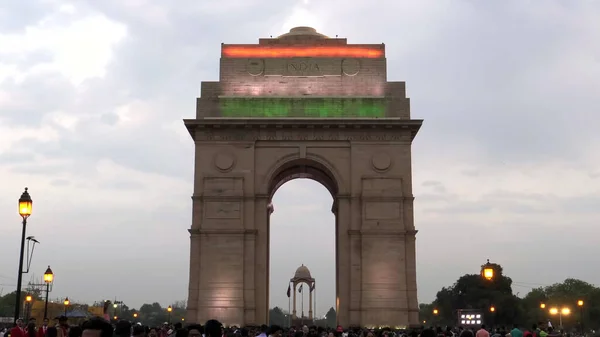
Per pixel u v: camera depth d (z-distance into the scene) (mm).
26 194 48219
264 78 94500
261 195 89875
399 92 93875
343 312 87500
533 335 56188
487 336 60500
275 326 33781
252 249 88125
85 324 13867
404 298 87000
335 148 91312
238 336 43062
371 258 87938
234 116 92375
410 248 88375
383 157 90688
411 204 89688
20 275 46844
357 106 92812
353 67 94875
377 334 57719
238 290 87062
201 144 91000
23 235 47594
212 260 87938
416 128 91250
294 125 90938
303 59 95125
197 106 92750
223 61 94938
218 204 89438
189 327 18469
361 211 89312
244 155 90875
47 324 47906
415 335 38688
